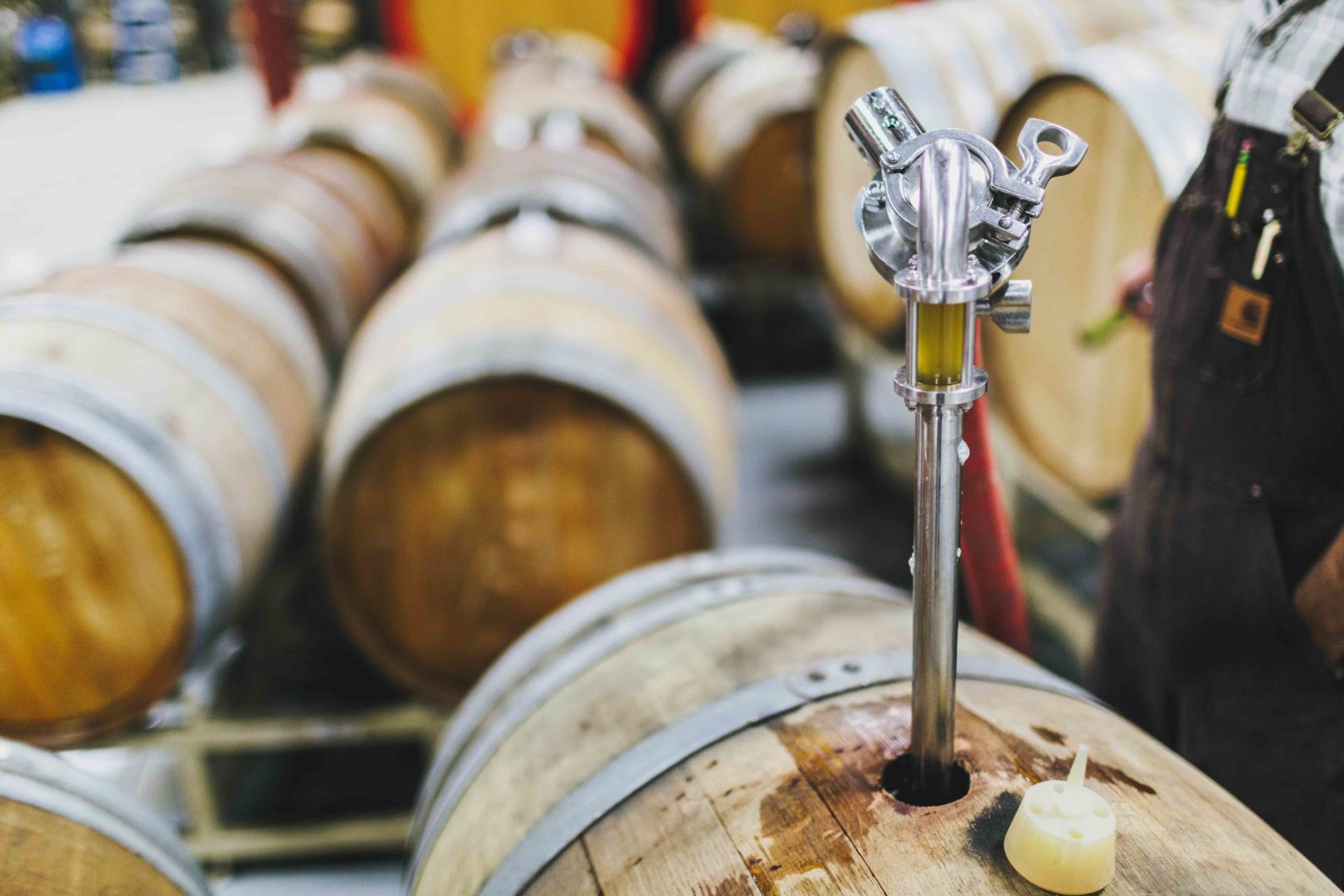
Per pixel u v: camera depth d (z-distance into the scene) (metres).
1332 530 1.39
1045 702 1.24
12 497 2.08
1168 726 1.73
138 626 2.20
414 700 2.71
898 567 4.11
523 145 4.23
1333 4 1.25
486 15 8.78
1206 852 0.99
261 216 3.40
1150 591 1.65
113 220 8.09
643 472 2.43
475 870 1.22
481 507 2.43
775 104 5.68
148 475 2.08
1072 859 0.92
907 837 1.01
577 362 2.33
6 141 11.06
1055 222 2.86
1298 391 1.35
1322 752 1.41
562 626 1.67
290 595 3.49
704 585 1.64
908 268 0.93
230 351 2.55
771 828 1.06
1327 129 1.24
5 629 2.16
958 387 0.91
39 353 2.12
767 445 5.27
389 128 5.33
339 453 2.39
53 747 2.29
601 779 1.22
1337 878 1.42
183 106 13.19
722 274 7.58
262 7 7.03
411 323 2.59
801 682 1.28
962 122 3.32
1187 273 1.50
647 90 9.18
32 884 1.18
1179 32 2.64
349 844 2.64
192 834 2.64
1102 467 2.97
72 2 14.04
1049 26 3.39
